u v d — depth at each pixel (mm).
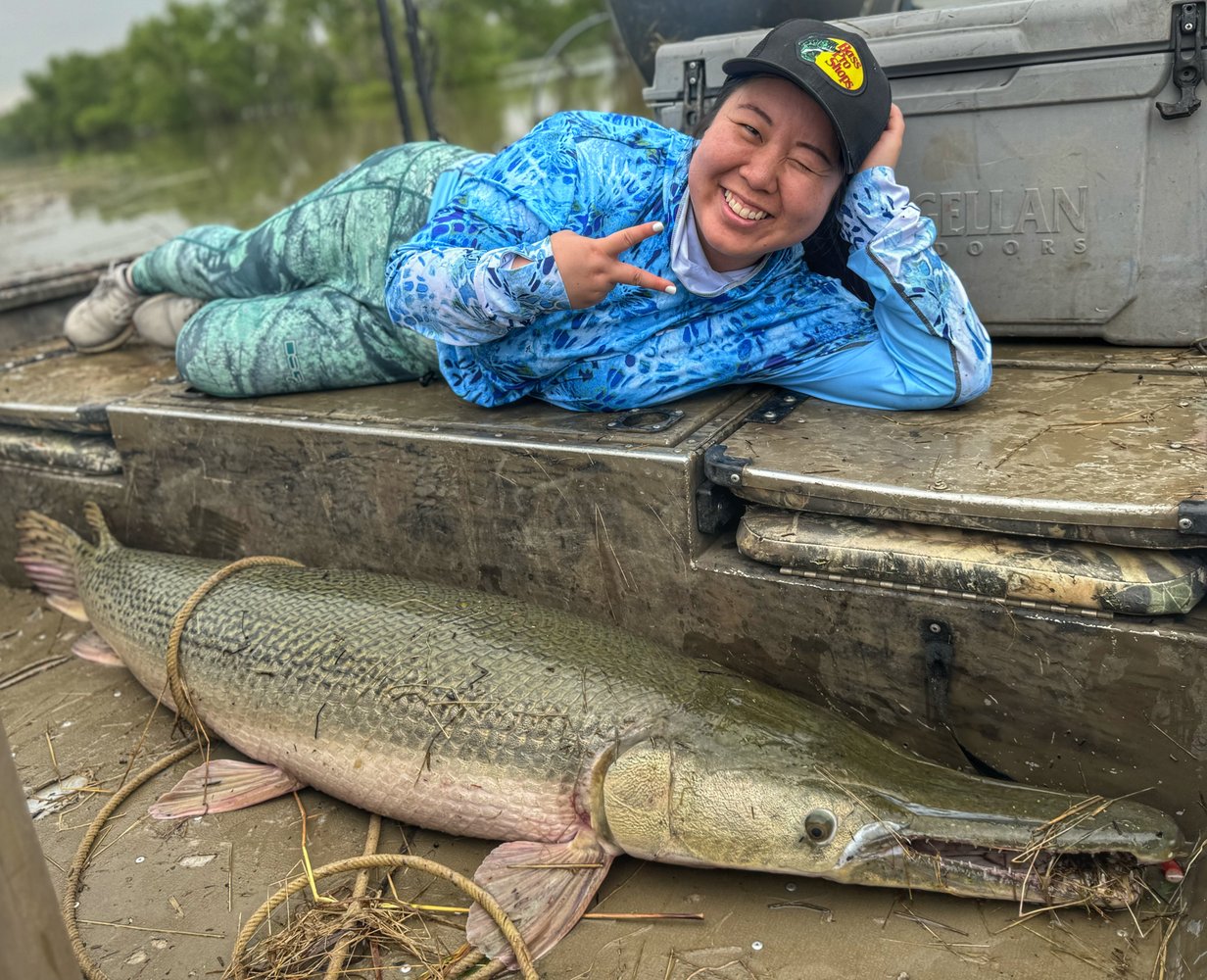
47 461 1589
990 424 1087
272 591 1259
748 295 1174
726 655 1116
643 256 1131
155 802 1175
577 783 992
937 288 1088
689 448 1082
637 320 1173
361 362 1411
